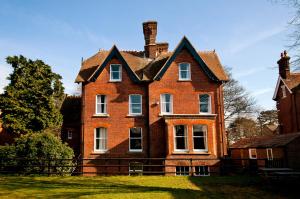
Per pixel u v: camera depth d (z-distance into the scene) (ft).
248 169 82.89
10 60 106.32
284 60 128.57
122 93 99.91
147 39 112.06
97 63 108.47
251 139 126.62
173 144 89.97
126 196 49.88
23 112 102.22
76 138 115.24
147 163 94.07
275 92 134.72
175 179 69.77
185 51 101.71
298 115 116.78
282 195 53.83
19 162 79.41
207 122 91.56
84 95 99.60
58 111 107.65
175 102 98.37
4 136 112.16
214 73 100.01
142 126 97.76
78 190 54.90
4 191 53.31
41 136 83.87
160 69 99.60
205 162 88.79
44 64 109.19
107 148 96.43
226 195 53.21
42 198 47.98
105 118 98.17
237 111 163.53
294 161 82.33
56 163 81.35
